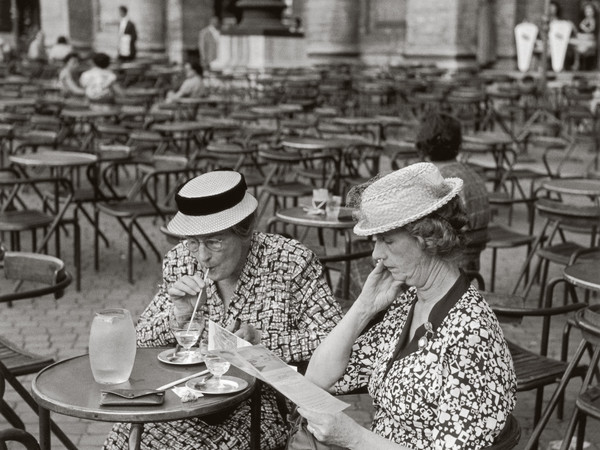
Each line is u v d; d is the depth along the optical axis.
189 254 3.54
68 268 8.41
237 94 21.20
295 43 24.44
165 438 3.30
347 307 5.18
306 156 9.95
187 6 30.06
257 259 3.47
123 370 2.94
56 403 2.75
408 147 10.35
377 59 27.31
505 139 10.84
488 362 2.57
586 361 6.16
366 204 2.70
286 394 2.67
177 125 12.16
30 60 28.08
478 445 2.52
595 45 26.08
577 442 4.18
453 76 22.27
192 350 3.27
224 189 3.27
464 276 2.73
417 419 2.66
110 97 15.13
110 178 12.29
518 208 11.55
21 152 13.19
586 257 6.55
